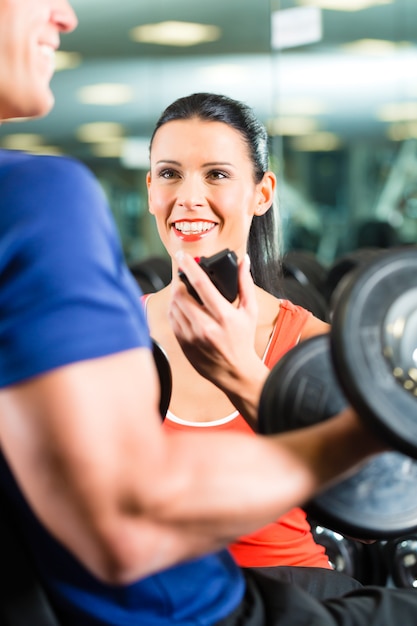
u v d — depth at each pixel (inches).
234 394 52.2
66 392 33.8
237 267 51.4
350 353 35.6
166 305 73.2
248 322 51.9
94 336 34.5
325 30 370.3
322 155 387.2
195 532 35.8
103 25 402.6
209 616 43.8
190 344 52.1
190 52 400.2
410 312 36.7
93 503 34.0
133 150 435.8
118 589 41.0
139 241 440.1
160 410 52.6
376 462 40.7
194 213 71.9
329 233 392.5
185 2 394.6
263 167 75.8
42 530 39.4
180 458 35.5
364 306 36.4
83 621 40.8
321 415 43.1
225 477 35.7
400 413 35.3
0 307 34.8
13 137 456.1
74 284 34.8
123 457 34.3
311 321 71.2
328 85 380.5
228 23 387.9
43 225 35.3
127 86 421.4
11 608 39.2
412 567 88.6
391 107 383.2
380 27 374.3
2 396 34.5
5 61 39.3
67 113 439.8
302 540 68.8
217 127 71.9
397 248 38.8
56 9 40.5
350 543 88.7
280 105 384.2
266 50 380.8
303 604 47.7
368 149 388.5
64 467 33.8
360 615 48.5
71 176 36.7
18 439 34.5
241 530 36.4
